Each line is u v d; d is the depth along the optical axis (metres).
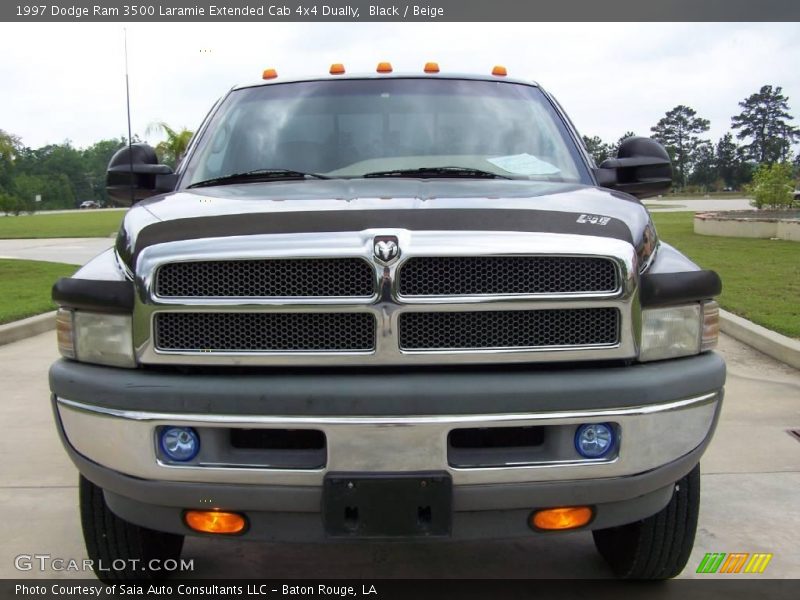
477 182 3.24
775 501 4.00
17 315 9.26
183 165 3.69
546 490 2.42
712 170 114.75
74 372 2.57
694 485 2.92
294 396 2.35
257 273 2.40
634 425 2.43
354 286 2.39
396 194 2.87
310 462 2.40
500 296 2.39
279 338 2.42
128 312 2.49
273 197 2.87
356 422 2.34
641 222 2.71
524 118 3.75
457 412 2.35
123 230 2.72
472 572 3.29
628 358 2.49
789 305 9.04
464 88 3.87
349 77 3.92
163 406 2.40
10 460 4.71
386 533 2.38
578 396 2.39
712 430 2.66
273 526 2.48
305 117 3.71
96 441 2.52
